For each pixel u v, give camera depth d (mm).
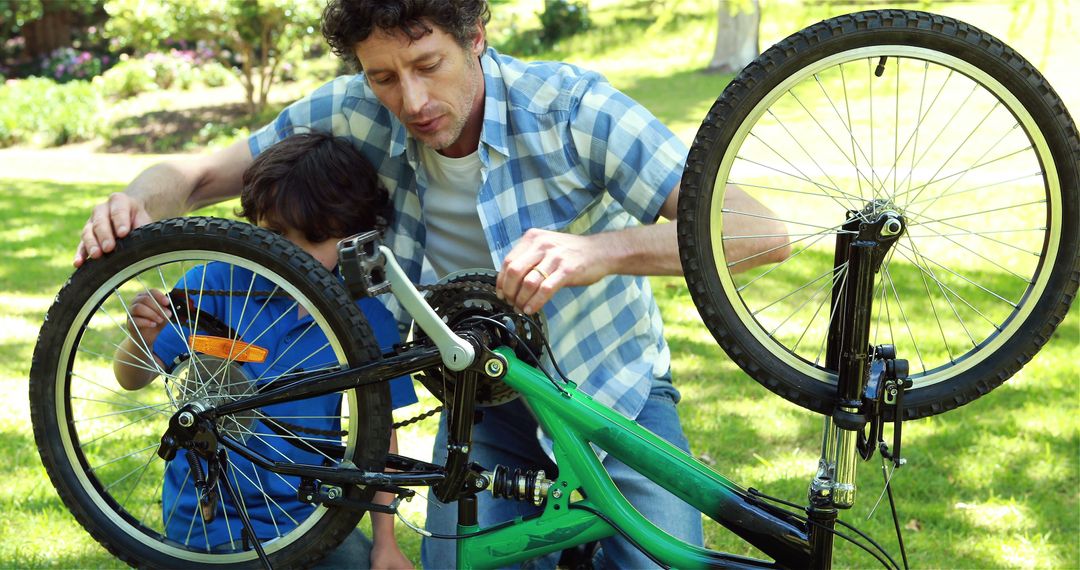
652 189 1824
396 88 1719
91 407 3564
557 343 1961
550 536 1776
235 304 1949
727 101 1581
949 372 1646
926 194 6621
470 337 1668
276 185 1920
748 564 1754
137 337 1972
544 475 1785
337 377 1684
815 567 1688
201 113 13266
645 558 1990
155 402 3625
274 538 1870
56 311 1760
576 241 1692
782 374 1657
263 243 1680
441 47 1683
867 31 1547
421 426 3494
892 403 1603
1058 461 3201
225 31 12266
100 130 12703
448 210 1979
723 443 3344
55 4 16312
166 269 5027
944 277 4992
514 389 1739
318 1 11953
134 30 12078
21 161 11227
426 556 2018
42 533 2719
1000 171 7227
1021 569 2635
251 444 1920
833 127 9172
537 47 15148
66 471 1824
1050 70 9359
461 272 1833
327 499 1740
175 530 1941
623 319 2029
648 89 12398
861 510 2939
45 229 6684
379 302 2020
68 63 15789
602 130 1837
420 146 1927
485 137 1846
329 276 1693
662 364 2119
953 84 10359
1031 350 1608
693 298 1642
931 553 2709
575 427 1746
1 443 3285
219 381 1852
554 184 1892
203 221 1698
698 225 1612
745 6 4941
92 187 8820
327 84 2074
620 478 1944
